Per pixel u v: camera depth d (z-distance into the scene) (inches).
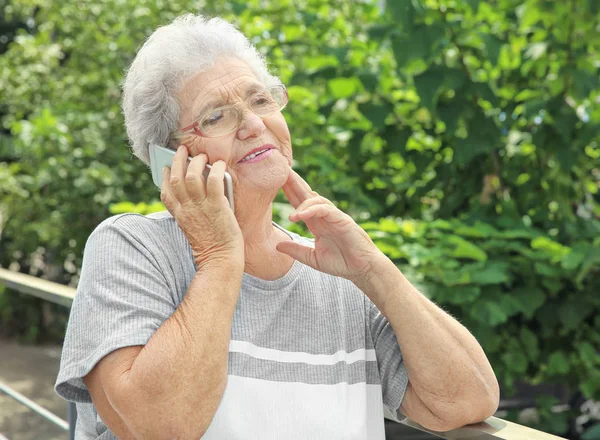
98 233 58.2
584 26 126.3
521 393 145.5
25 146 211.9
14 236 259.9
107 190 214.8
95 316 53.7
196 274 54.8
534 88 138.6
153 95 59.7
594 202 143.8
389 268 59.1
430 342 58.7
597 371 127.6
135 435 51.3
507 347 127.0
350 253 58.6
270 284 60.9
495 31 141.7
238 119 58.7
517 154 137.4
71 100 244.7
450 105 127.6
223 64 59.4
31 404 109.3
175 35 59.9
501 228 130.6
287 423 56.6
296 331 60.7
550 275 118.0
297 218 57.6
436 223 122.1
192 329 51.8
